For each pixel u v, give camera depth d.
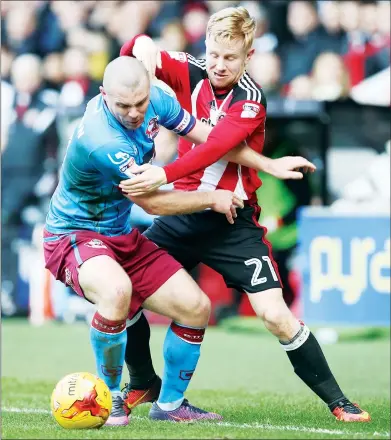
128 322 18.88
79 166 17.06
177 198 17.39
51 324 36.25
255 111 17.66
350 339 32.88
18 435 15.34
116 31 40.41
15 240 37.12
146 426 16.97
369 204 34.41
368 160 35.22
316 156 33.53
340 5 38.19
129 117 16.14
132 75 15.83
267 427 17.20
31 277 36.69
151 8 40.53
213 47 17.36
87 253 17.05
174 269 17.75
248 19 17.42
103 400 16.27
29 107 38.44
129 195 17.11
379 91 35.12
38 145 37.69
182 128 17.81
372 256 31.23
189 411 18.22
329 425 17.50
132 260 17.80
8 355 30.20
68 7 41.31
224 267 18.66
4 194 37.25
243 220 18.67
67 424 16.20
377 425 17.56
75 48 40.00
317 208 31.72
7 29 41.47
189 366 17.98
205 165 17.20
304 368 18.12
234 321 34.75
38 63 38.97
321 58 37.44
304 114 32.75
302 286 31.45
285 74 37.88
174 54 18.59
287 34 38.78
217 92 18.17
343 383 25.66
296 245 33.25
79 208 17.61
